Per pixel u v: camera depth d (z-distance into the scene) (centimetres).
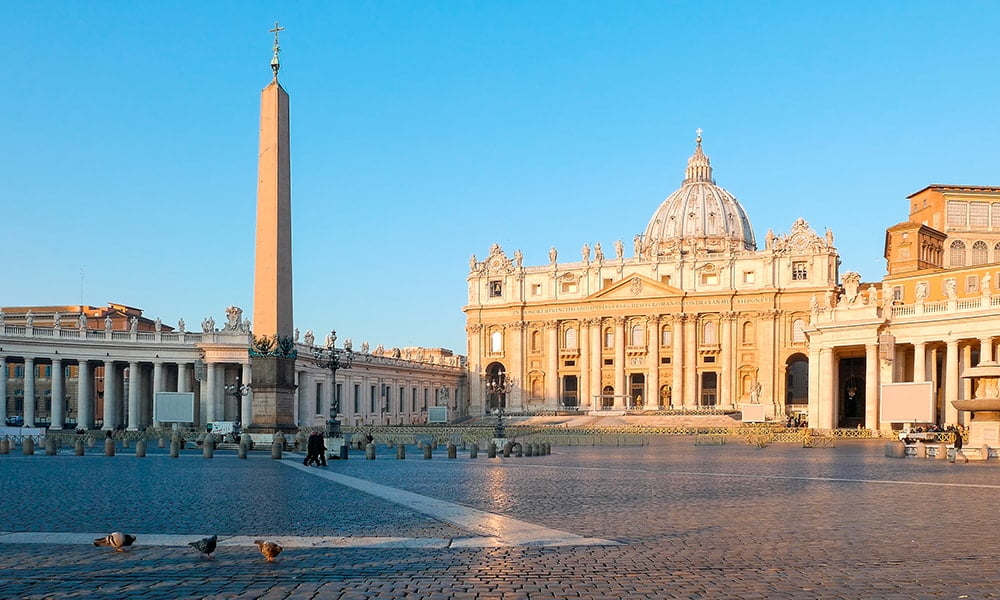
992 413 4253
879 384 7188
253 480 2845
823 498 2314
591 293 13925
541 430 8125
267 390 4447
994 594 1167
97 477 2964
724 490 2550
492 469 3519
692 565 1350
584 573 1290
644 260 13700
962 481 2872
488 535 1634
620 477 3070
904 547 1516
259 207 4353
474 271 14738
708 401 13312
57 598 1146
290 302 4541
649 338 13438
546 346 14150
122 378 9819
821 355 7662
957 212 9600
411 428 8856
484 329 14588
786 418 11412
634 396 13638
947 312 6788
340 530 1705
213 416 9150
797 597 1148
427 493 2436
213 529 1720
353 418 11425
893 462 4009
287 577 1266
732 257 13138
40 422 11262
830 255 12638
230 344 9162
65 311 13175
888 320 7131
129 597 1152
